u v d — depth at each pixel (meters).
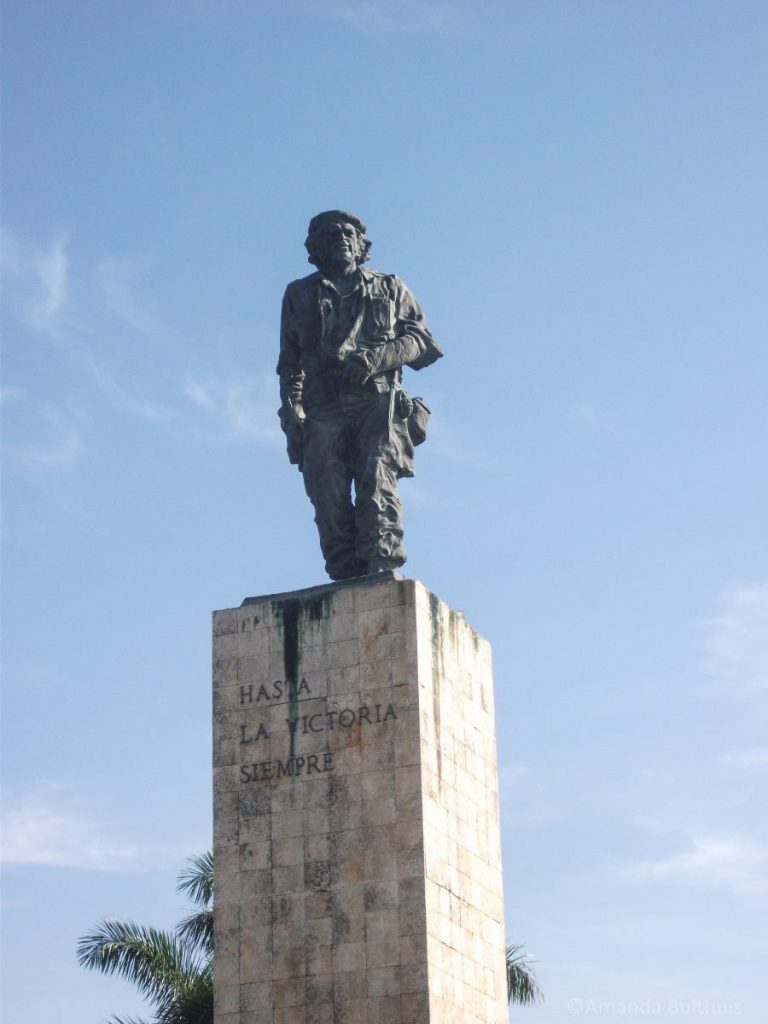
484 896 43.47
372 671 42.62
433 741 42.47
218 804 42.75
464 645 44.41
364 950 41.06
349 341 45.50
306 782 42.34
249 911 41.94
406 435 45.44
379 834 41.66
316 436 45.28
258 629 43.53
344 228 46.34
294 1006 41.16
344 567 44.69
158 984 52.81
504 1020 43.44
